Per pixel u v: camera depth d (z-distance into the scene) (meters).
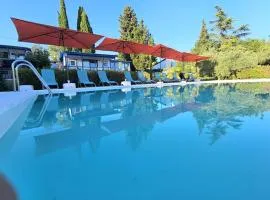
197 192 1.52
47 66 19.42
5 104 3.99
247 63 20.00
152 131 3.17
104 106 5.84
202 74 22.31
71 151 2.41
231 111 4.55
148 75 19.50
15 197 1.50
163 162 2.06
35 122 3.92
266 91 8.78
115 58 27.77
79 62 24.52
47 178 1.78
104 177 1.78
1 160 2.19
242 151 2.30
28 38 10.61
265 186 1.59
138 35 27.64
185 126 3.41
